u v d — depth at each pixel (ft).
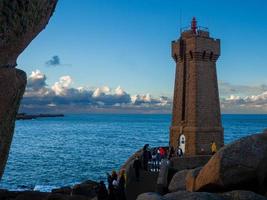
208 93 157.99
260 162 45.09
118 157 320.29
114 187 74.38
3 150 26.63
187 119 156.97
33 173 231.30
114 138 572.92
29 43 25.54
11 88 25.07
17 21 22.34
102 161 292.81
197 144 152.05
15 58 24.91
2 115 25.12
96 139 551.18
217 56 161.38
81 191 129.08
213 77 160.35
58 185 194.49
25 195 119.96
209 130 155.33
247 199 40.34
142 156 111.24
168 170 87.40
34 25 24.30
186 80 159.74
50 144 458.09
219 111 160.97
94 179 211.82
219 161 45.70
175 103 166.40
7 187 187.73
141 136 625.00
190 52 157.28
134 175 94.17
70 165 268.82
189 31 161.38
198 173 51.13
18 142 490.08
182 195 40.93
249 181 45.16
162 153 115.85
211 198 39.88
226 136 616.80
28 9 22.68
